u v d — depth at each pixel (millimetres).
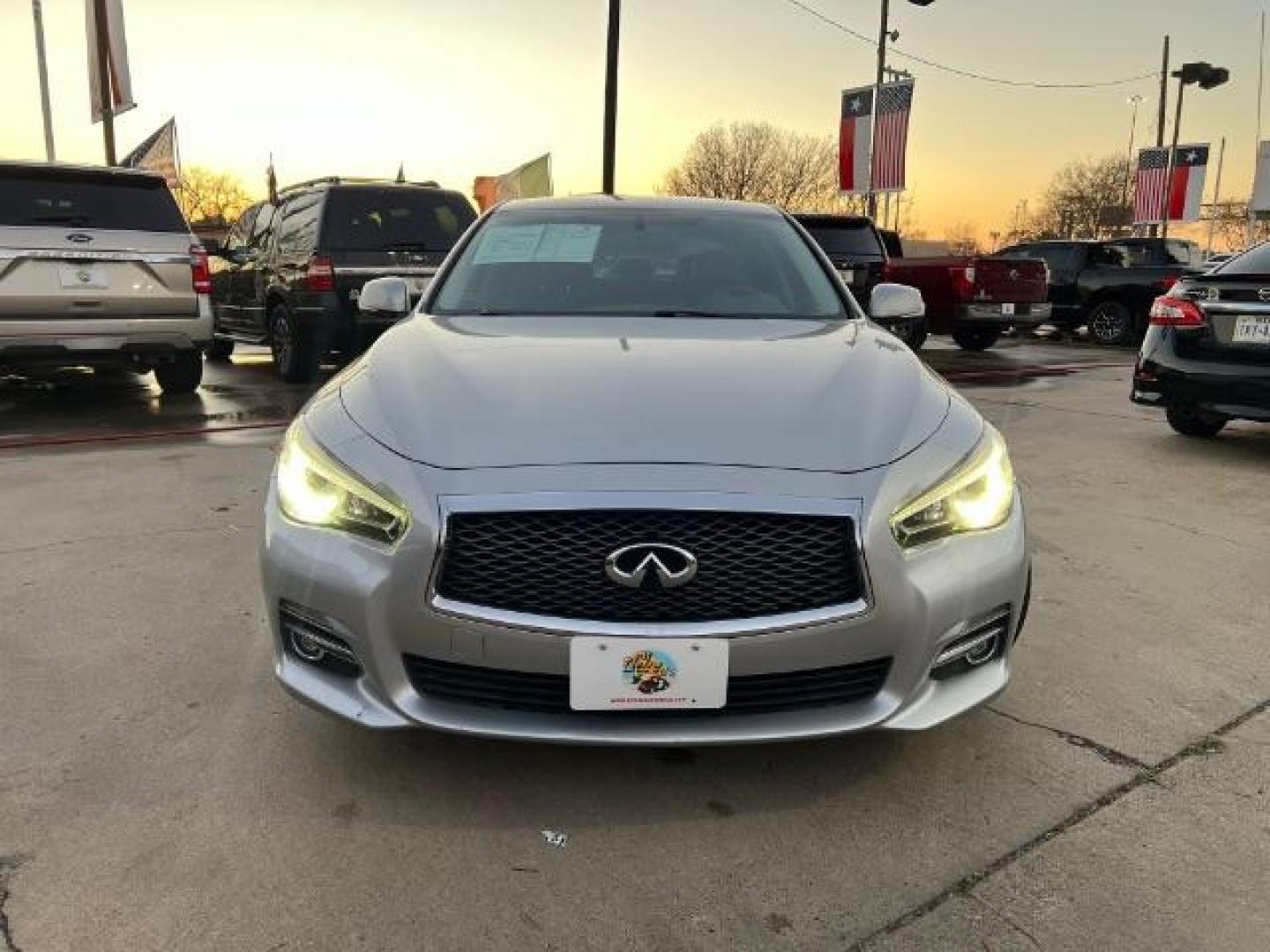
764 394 2545
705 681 2201
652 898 2158
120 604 3738
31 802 2455
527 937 2041
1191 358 6289
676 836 2367
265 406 8344
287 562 2398
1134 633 3568
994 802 2508
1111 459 6477
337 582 2309
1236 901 2152
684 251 3777
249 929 2045
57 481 5578
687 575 2188
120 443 6680
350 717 2336
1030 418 8180
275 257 9562
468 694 2297
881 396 2619
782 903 2148
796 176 53312
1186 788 2572
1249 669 3277
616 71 15117
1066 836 2377
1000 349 15453
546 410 2430
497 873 2230
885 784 2584
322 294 8742
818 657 2240
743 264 3738
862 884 2205
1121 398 9367
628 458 2258
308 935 2031
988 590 2410
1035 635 3545
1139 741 2807
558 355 2797
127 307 7754
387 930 2051
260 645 3377
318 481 2412
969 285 13172
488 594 2221
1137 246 15852
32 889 2146
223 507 5066
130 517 4883
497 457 2273
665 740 2227
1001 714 2955
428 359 2818
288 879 2197
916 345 13922
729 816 2441
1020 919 2100
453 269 3750
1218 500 5422
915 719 2348
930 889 2193
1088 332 16250
